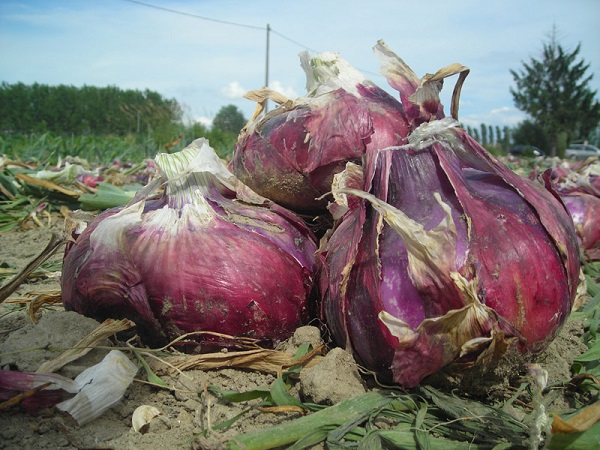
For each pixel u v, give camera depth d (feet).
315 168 0.77
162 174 0.66
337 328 0.61
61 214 1.66
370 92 0.83
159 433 0.55
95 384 0.55
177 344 0.64
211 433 0.51
